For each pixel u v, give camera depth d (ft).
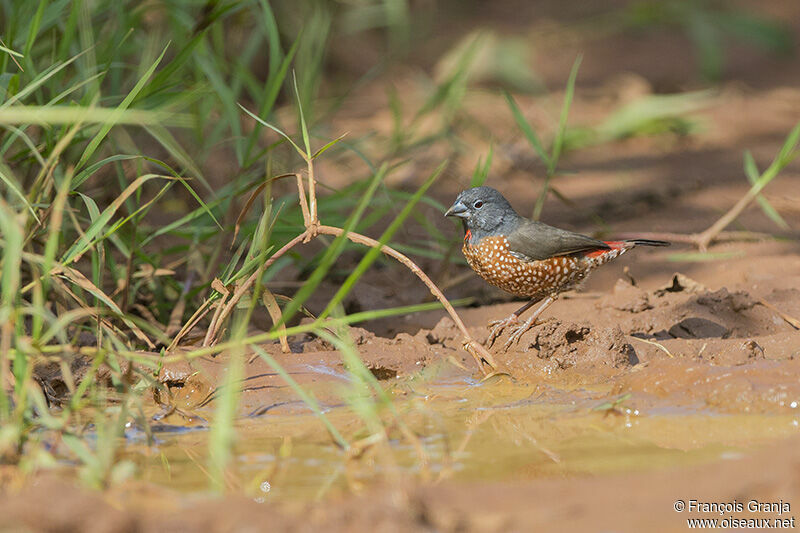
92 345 32.60
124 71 42.45
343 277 42.42
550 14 97.04
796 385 26.78
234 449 24.45
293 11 60.59
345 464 23.16
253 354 30.94
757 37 84.02
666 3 90.43
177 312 35.45
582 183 54.29
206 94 39.01
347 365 28.30
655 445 23.97
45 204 28.22
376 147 56.70
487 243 34.35
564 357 31.63
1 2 36.81
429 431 25.84
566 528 18.30
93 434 25.57
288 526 18.33
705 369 28.14
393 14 70.95
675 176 54.75
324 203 40.45
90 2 37.96
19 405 22.44
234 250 40.45
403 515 18.88
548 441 24.63
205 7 37.91
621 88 74.02
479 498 19.99
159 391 28.91
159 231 33.88
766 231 45.24
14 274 21.93
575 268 34.30
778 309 35.63
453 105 50.75
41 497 18.78
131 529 18.11
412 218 49.06
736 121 65.87
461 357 32.63
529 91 73.82
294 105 50.75
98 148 37.04
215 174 46.88
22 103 31.17
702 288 38.01
